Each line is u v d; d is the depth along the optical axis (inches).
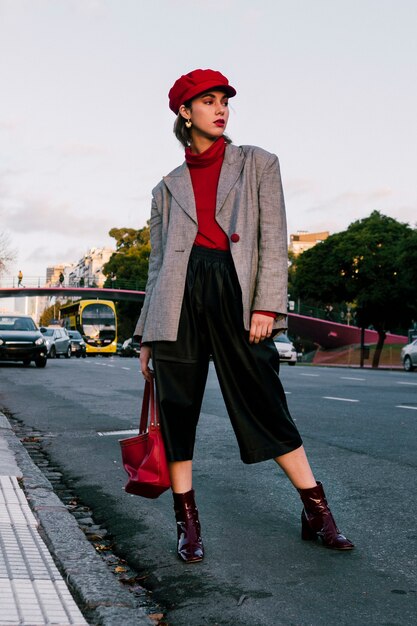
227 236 123.2
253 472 213.5
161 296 124.6
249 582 119.2
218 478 205.3
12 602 102.9
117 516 169.5
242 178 124.4
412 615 104.7
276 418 125.5
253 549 136.6
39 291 3750.0
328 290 2086.6
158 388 124.7
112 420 358.0
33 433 313.0
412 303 1887.3
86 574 116.6
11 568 118.8
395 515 162.1
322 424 321.7
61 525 147.2
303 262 2156.7
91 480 212.7
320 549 135.7
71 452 263.0
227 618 105.5
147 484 125.9
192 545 131.0
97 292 3609.7
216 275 123.1
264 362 123.3
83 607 105.2
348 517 161.0
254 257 123.5
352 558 130.4
